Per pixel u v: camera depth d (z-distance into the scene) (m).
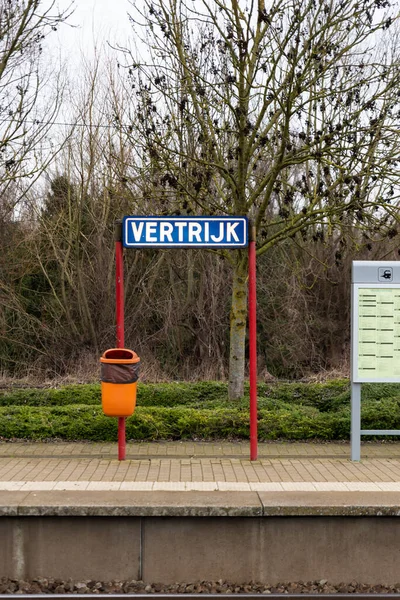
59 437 8.26
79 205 20.91
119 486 5.74
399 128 9.53
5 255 21.00
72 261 22.11
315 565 5.21
